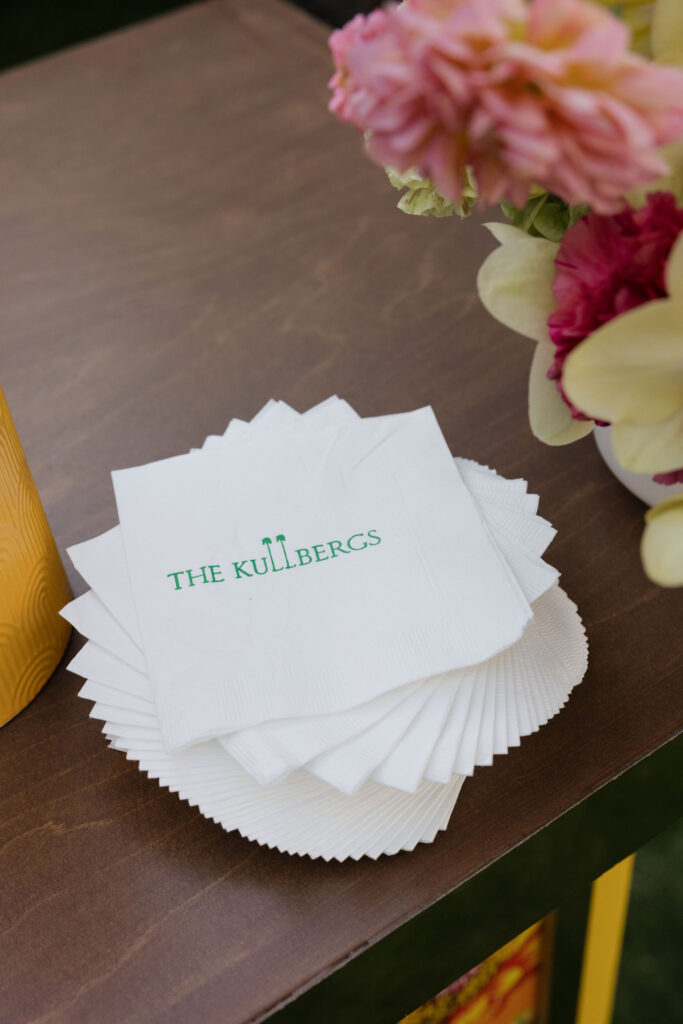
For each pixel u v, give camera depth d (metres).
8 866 0.52
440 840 0.52
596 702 0.57
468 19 0.32
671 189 0.44
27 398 0.77
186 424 0.74
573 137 0.34
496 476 0.61
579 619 0.58
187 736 0.49
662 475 0.49
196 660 0.52
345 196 0.93
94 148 1.02
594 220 0.44
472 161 0.37
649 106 0.34
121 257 0.89
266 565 0.56
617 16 0.42
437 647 0.51
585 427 0.52
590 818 0.54
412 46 0.33
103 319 0.83
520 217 0.55
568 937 0.78
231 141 1.01
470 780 0.54
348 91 0.38
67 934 0.50
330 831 0.50
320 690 0.50
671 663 0.58
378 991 0.51
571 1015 0.88
